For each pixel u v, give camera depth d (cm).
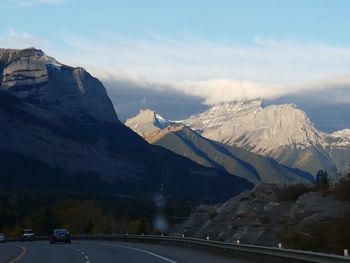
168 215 12588
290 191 7469
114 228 13412
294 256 2486
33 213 15125
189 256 3597
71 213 14262
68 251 4484
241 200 8300
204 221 9381
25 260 3356
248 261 3042
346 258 2042
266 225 6831
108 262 3098
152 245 5706
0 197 17275
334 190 6525
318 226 4703
